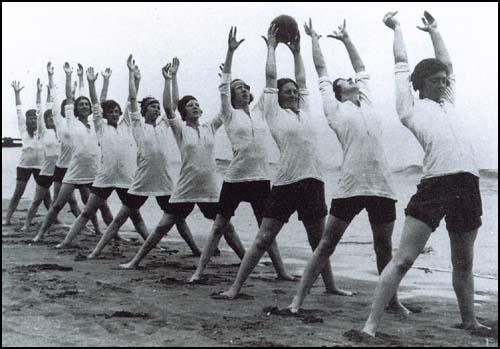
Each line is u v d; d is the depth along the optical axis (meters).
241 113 7.74
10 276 7.78
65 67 11.70
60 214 17.27
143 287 7.22
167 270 8.61
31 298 6.48
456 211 5.25
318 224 6.77
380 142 6.04
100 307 6.11
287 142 6.58
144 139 9.55
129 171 10.64
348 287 7.59
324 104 6.22
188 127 8.57
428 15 6.02
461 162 5.24
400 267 5.20
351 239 12.23
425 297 6.99
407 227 5.22
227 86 7.59
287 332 5.20
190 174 8.54
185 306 6.21
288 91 6.87
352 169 5.93
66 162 12.62
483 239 11.97
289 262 9.63
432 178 5.25
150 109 9.70
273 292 7.10
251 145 7.60
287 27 7.03
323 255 6.05
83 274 8.07
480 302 6.74
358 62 6.32
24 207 19.08
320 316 5.88
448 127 5.34
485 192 19.50
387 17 5.80
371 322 5.18
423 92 5.70
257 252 6.71
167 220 8.74
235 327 5.36
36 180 14.13
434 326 5.55
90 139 11.71
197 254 10.28
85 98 11.97
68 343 4.82
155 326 5.36
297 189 6.58
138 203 9.73
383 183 5.98
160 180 9.68
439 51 5.93
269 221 6.66
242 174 7.61
